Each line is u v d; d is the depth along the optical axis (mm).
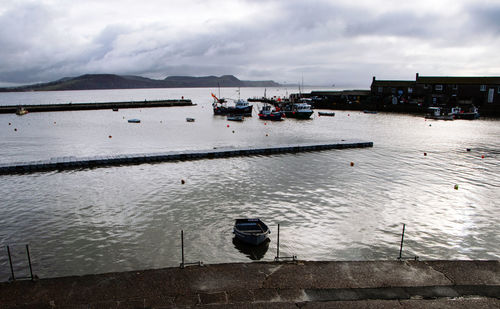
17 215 27641
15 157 50594
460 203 30328
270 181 37000
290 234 24141
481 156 50562
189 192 33219
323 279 14484
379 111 128625
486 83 108938
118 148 57500
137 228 25141
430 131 79000
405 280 14453
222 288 13820
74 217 27172
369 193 32969
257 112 136250
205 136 71875
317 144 57312
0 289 13734
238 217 27062
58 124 92250
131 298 13172
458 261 16016
